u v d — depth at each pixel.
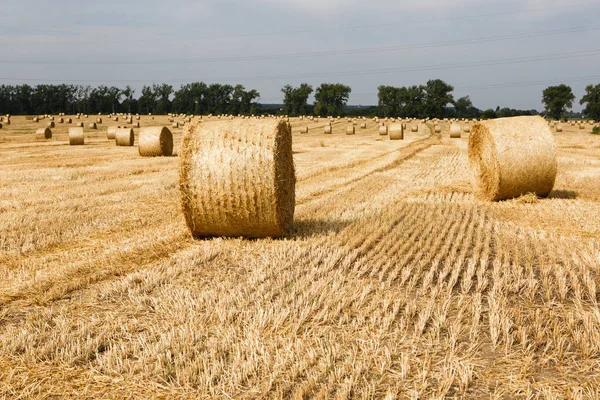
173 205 13.38
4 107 136.38
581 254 8.38
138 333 5.66
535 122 13.95
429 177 19.59
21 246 9.26
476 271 7.87
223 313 5.98
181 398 4.43
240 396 4.45
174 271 7.71
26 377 4.75
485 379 4.74
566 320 5.91
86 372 4.87
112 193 15.11
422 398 4.43
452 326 5.71
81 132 34.91
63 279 7.39
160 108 145.25
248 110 144.38
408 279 7.51
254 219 9.45
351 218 11.69
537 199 13.88
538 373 4.82
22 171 19.70
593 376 4.75
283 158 9.88
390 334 5.58
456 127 49.09
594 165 22.22
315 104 145.75
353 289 6.95
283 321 5.89
